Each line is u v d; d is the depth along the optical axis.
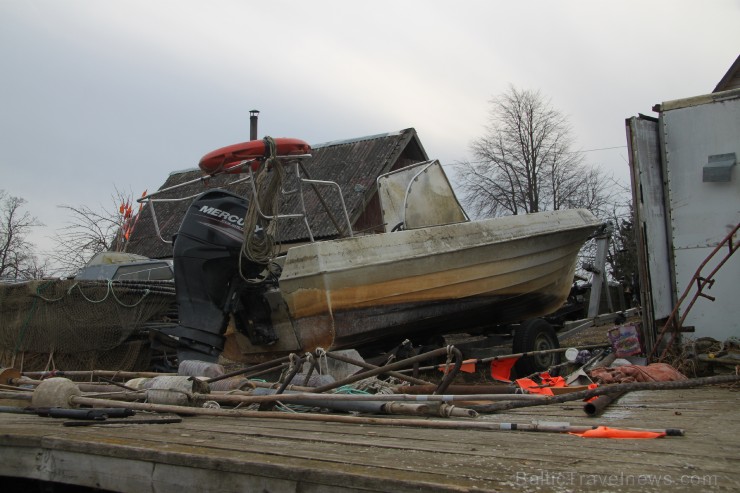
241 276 6.31
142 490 2.70
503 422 3.24
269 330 6.71
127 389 4.91
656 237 6.50
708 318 6.27
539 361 7.79
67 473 2.96
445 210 8.16
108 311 7.54
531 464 2.30
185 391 4.35
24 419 3.89
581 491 1.96
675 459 2.35
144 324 7.81
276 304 6.68
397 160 22.91
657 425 3.22
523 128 27.30
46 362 7.60
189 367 5.79
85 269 10.80
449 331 8.04
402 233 6.73
